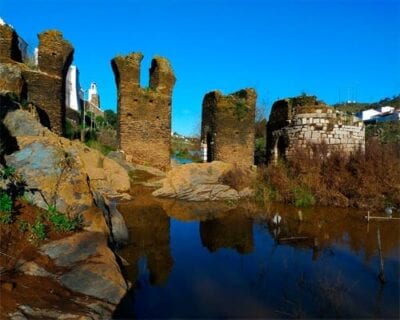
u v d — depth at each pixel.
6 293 4.98
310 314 6.32
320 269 8.53
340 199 16.52
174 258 9.22
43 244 6.47
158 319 6.10
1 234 6.14
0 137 8.76
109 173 15.13
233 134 21.00
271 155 22.17
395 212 15.33
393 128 40.62
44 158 8.37
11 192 7.22
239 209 15.09
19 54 16.75
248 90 21.41
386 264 8.88
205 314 6.32
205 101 22.45
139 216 13.01
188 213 14.04
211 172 18.33
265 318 6.21
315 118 18.95
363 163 17.36
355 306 6.64
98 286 6.01
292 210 15.37
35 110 13.95
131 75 18.02
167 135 18.84
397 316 6.29
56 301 5.28
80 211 7.97
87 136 21.66
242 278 8.00
